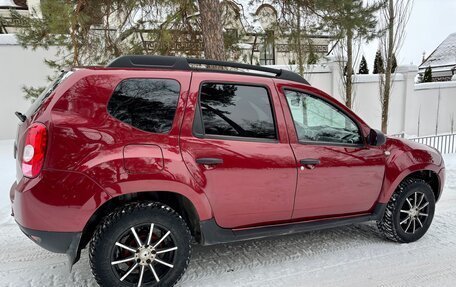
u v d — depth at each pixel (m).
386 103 10.80
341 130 3.47
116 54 7.00
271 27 8.77
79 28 6.57
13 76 9.30
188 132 2.77
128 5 6.45
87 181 2.43
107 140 2.51
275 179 3.03
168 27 7.07
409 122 13.38
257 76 3.14
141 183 2.54
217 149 2.81
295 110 3.24
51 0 5.89
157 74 2.76
